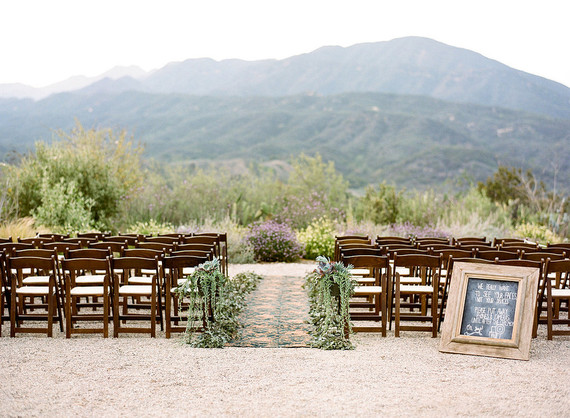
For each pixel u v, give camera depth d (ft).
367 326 23.44
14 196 46.37
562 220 60.13
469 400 14.61
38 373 16.46
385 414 13.62
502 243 29.91
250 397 14.65
